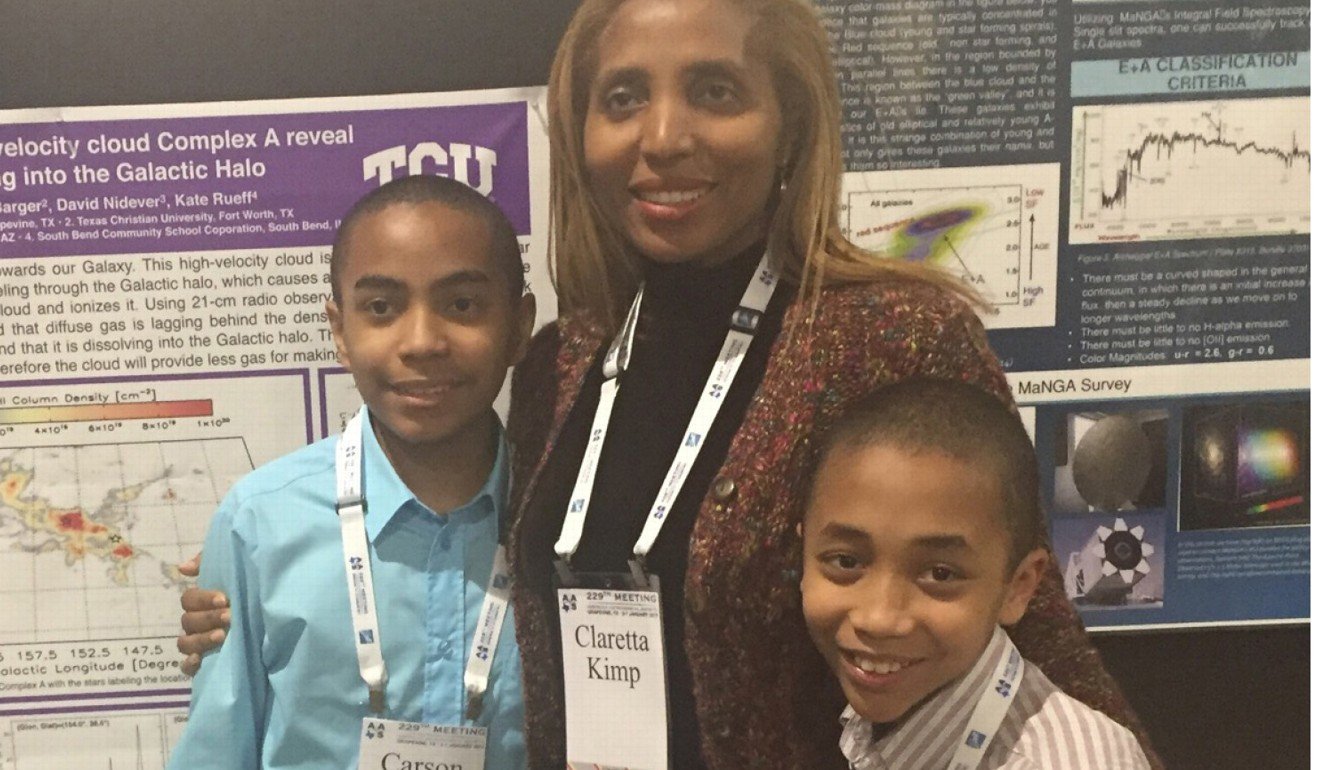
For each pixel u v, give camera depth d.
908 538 1.01
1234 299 1.39
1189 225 1.37
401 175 1.33
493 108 1.32
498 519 1.32
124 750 1.45
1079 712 1.08
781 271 1.16
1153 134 1.35
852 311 1.11
